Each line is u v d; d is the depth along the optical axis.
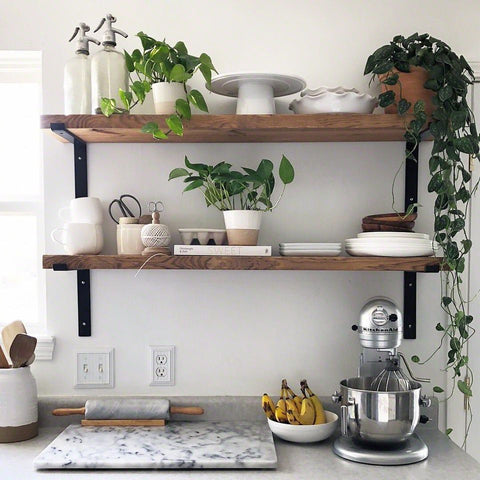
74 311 1.89
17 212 2.03
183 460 1.49
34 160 2.08
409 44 1.71
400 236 1.66
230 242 1.71
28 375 1.74
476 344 1.93
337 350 1.88
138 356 1.89
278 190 1.89
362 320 1.68
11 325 1.80
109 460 1.49
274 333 1.88
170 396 1.88
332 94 1.65
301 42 1.88
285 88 1.75
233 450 1.57
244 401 1.85
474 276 1.94
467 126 1.81
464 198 1.67
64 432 1.72
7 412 1.69
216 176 1.75
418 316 1.88
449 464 1.54
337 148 1.89
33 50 1.88
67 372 1.89
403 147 1.88
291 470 1.50
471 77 1.77
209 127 1.64
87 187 1.89
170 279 1.89
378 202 1.88
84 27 1.74
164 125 1.64
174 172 1.76
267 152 1.89
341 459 1.57
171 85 1.65
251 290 1.89
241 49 1.88
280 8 1.88
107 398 1.85
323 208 1.89
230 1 1.88
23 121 2.07
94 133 1.73
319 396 1.88
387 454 1.54
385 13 1.88
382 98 1.64
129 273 1.88
